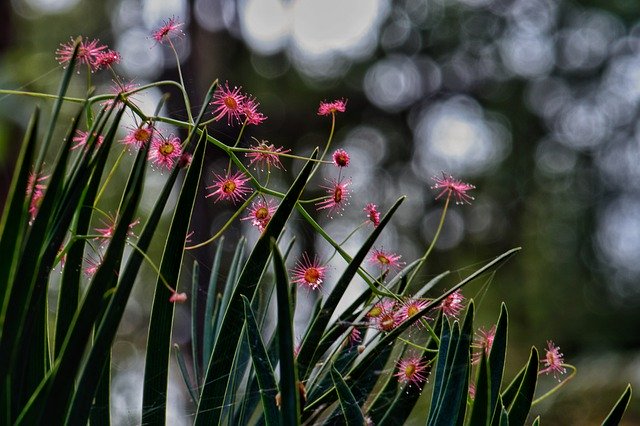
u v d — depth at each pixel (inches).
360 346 35.5
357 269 34.2
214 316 37.8
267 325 40.1
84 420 32.1
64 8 180.2
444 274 36.1
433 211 234.7
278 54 234.1
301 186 34.2
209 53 160.1
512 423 34.6
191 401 37.8
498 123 261.3
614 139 268.1
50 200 32.0
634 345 246.2
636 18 261.6
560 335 240.8
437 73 265.4
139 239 32.3
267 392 33.1
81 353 31.9
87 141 33.1
